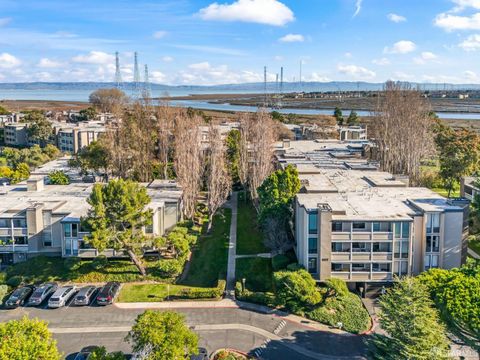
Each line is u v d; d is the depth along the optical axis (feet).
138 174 310.24
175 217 226.17
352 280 173.27
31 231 200.23
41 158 398.42
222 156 300.61
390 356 120.47
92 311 166.71
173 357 104.22
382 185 225.35
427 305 122.62
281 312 165.27
